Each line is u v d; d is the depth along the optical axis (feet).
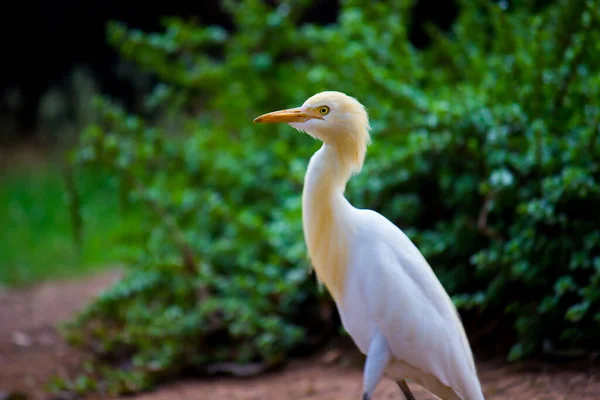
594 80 26.09
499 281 25.49
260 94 41.78
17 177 70.85
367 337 19.02
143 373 29.48
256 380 29.19
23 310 40.83
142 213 37.96
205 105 43.34
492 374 25.07
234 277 33.86
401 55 34.91
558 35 28.19
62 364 32.58
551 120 27.30
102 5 86.58
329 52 38.01
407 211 30.37
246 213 34.12
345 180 20.02
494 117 27.17
